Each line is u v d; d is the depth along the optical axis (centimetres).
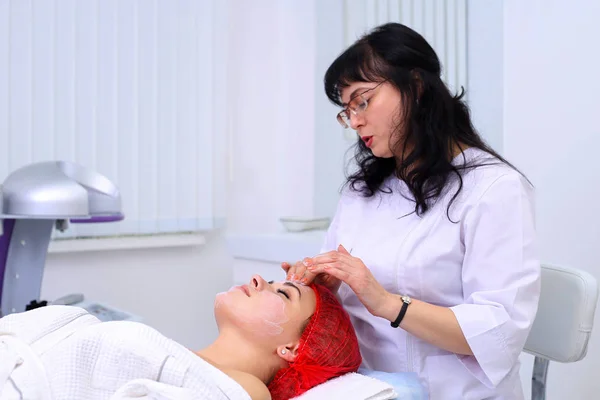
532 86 183
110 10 210
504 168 111
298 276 113
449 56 237
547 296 119
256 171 260
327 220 247
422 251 113
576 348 113
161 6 222
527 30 184
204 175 235
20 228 150
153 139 221
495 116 225
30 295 154
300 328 105
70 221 166
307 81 254
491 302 103
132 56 215
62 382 83
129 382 80
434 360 114
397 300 104
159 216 223
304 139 257
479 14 232
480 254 107
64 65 200
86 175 146
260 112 261
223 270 252
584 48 170
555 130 177
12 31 190
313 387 102
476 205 108
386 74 111
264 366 104
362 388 96
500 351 102
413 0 240
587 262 170
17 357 85
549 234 180
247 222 258
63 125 201
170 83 225
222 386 86
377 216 126
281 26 266
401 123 113
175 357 86
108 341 86
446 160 113
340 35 254
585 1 170
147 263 230
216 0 236
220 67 238
